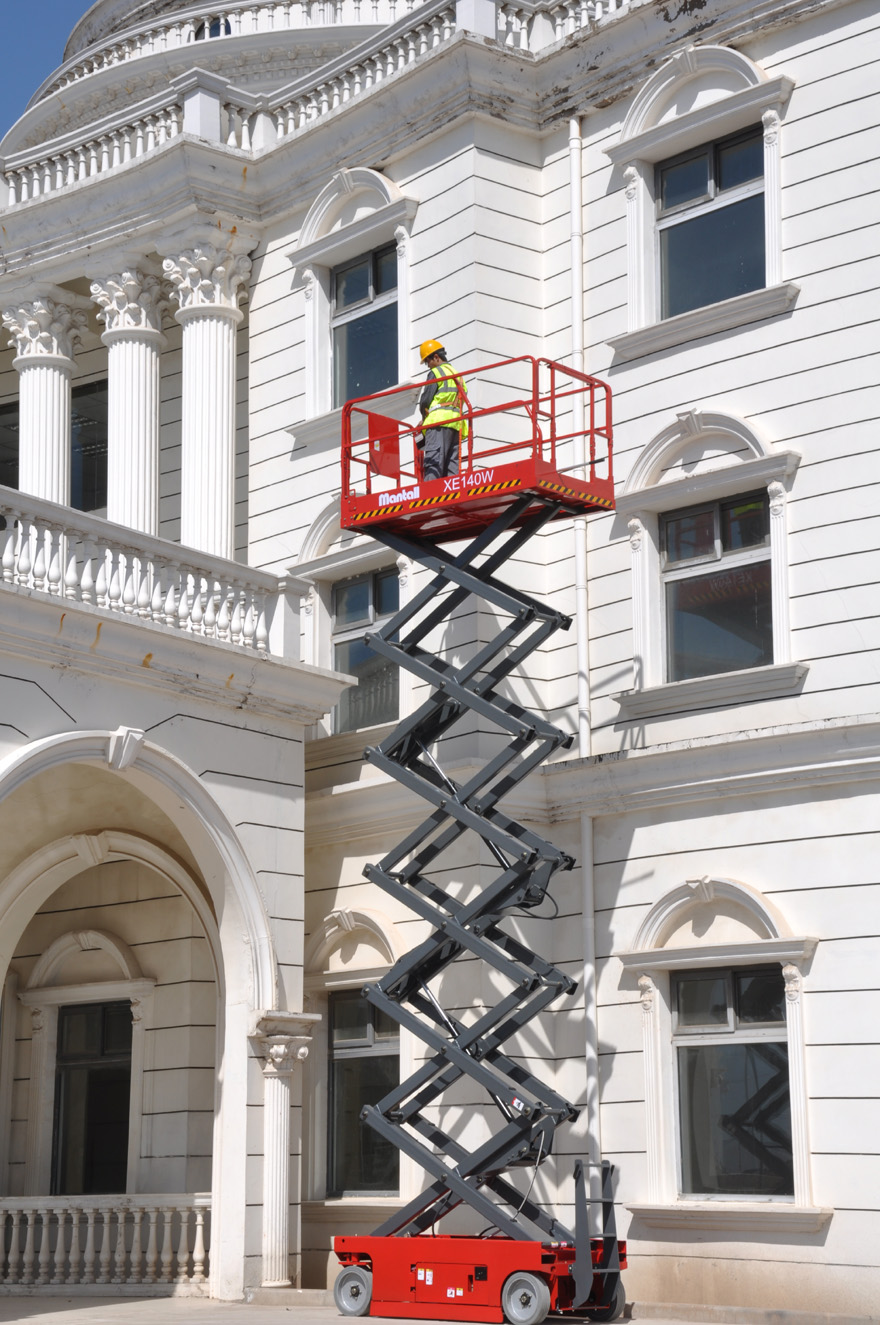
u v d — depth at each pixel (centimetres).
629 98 2108
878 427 1820
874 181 1864
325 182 2336
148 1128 2062
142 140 2484
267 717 1978
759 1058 1820
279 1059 1898
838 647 1814
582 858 1998
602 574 2047
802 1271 1725
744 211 1994
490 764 1752
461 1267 1593
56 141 2564
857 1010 1734
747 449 1922
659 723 1958
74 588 1791
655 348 2028
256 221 2411
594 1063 1941
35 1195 2125
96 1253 2014
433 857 1777
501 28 2200
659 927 1911
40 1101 2164
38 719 1736
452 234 2156
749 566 1927
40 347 2544
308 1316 1656
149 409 2450
